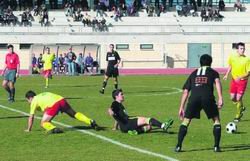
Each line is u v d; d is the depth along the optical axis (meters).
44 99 32.19
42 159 24.55
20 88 69.31
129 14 133.00
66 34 127.00
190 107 25.50
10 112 42.97
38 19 128.75
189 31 127.69
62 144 28.41
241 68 37.06
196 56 127.62
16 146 27.91
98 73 108.25
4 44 125.62
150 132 31.83
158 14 133.25
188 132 32.12
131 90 65.56
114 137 30.39
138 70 119.25
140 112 42.84
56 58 107.19
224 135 31.20
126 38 126.44
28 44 126.31
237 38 127.50
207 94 25.23
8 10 129.75
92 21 128.50
